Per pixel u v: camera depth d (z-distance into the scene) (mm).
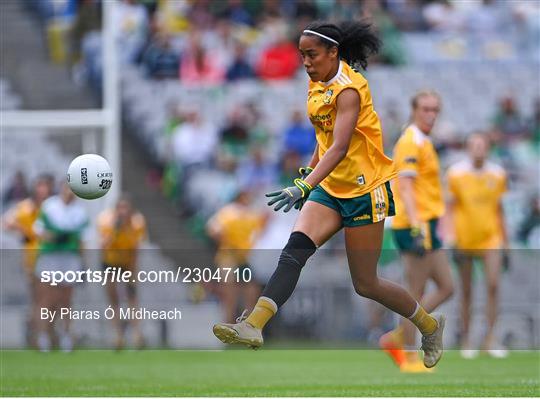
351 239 22953
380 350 51188
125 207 51781
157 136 76000
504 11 90250
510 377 32688
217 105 77875
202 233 70000
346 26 22922
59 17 69000
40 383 31656
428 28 87688
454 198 45375
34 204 54438
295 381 32094
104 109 64688
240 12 82375
